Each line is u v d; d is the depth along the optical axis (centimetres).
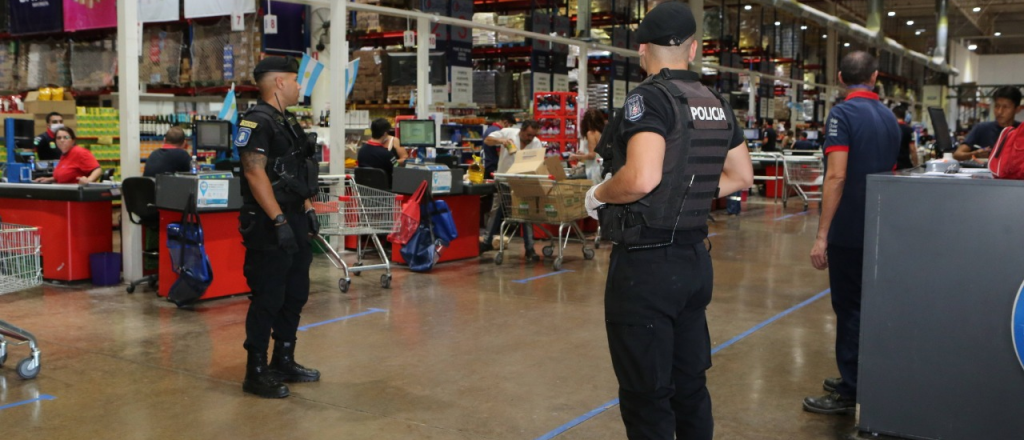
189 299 558
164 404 371
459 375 417
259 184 361
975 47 3631
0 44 1222
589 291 644
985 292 289
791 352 464
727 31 1819
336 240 812
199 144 693
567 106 1103
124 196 626
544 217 748
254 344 382
